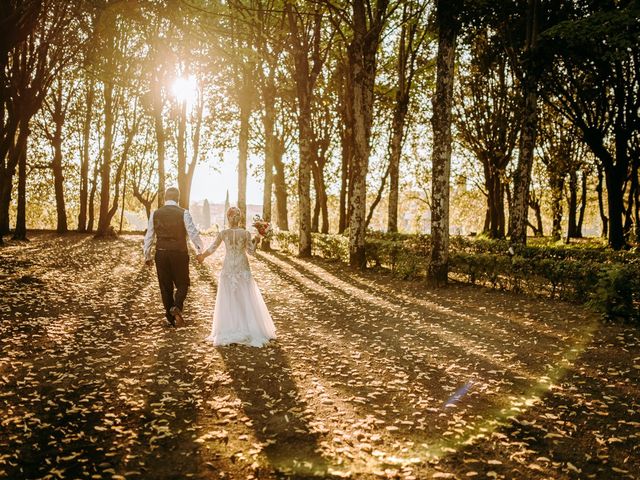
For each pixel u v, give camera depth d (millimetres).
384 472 3408
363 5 14531
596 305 8508
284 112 29297
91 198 34000
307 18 17812
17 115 13422
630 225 26531
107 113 24422
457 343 6973
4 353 5645
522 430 4152
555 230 29797
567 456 3713
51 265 13719
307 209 19297
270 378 5273
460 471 3469
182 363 5641
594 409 4617
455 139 29719
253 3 17828
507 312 9188
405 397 4891
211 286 11680
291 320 8297
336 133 30312
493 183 27891
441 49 11438
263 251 22203
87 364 5449
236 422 4176
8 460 3404
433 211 12156
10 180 17422
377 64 24641
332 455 3623
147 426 4031
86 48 13906
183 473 3338
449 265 12945
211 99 26391
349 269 15758
